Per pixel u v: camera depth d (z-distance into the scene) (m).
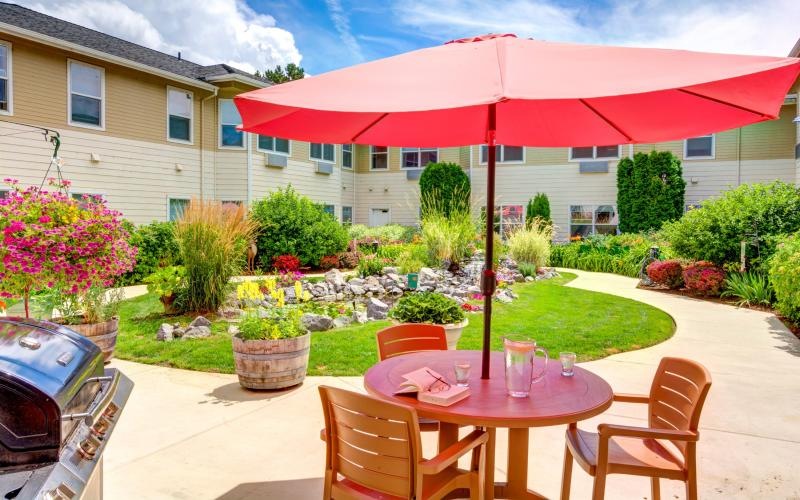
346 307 8.16
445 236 11.79
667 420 2.47
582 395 2.30
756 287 8.66
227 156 15.07
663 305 8.83
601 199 16.81
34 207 4.55
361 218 20.20
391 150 19.52
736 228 9.36
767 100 1.79
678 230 10.32
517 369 2.27
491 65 1.85
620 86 1.55
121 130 12.59
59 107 11.34
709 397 4.35
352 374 4.98
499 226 17.67
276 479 2.97
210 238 7.71
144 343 6.07
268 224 12.75
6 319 2.23
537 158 17.47
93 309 5.20
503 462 3.23
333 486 2.13
